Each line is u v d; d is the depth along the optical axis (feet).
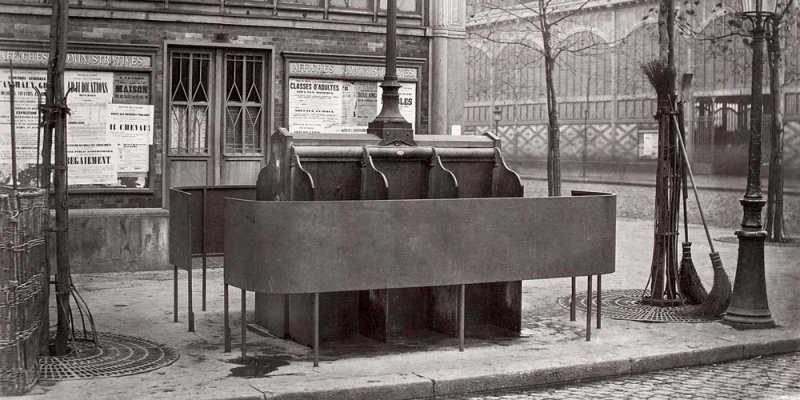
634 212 86.99
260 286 25.49
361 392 23.90
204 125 45.21
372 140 29.96
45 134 26.63
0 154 40.42
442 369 26.02
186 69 44.65
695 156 134.41
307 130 46.83
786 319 34.17
